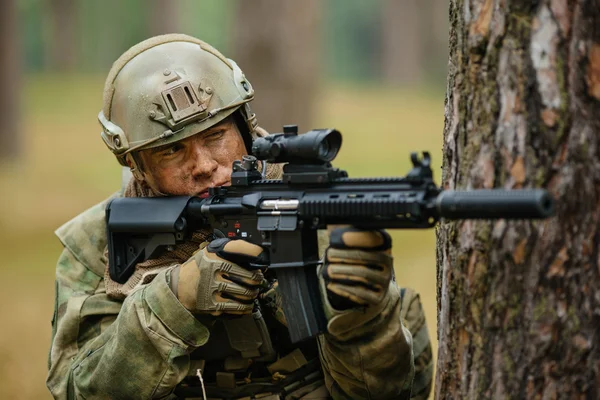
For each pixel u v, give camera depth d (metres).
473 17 5.29
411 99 66.31
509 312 5.20
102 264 7.25
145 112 6.76
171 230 6.73
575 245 5.02
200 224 6.77
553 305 5.08
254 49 25.27
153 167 6.87
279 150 5.66
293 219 5.74
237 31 25.55
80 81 78.81
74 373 6.78
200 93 6.73
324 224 5.63
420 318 7.30
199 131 6.69
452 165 5.54
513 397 5.21
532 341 5.14
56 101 64.75
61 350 7.04
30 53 100.38
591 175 4.98
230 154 6.87
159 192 6.97
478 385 5.35
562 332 5.08
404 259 18.61
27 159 36.84
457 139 5.47
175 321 6.23
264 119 25.38
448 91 5.69
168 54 6.91
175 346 6.27
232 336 6.74
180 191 6.84
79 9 89.25
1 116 36.06
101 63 95.75
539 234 5.08
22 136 36.66
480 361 5.34
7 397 11.82
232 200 6.26
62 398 6.89
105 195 29.39
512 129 5.14
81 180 32.88
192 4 90.06
